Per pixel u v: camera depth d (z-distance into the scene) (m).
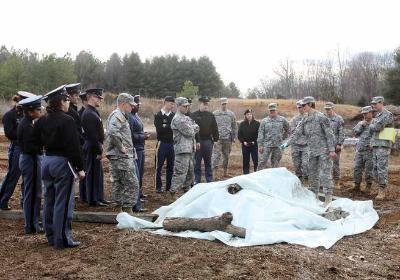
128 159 7.59
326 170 9.06
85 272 5.16
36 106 6.65
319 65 59.06
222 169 14.38
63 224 5.98
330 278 5.16
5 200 7.90
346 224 7.27
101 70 64.44
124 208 7.68
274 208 6.96
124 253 5.66
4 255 5.89
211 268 5.28
